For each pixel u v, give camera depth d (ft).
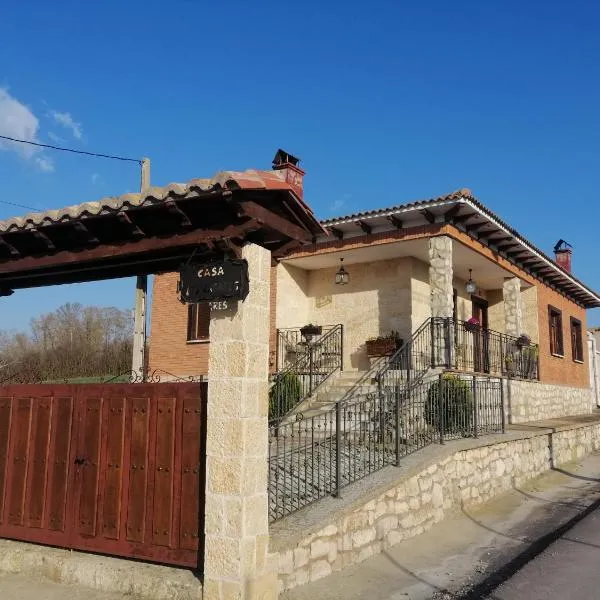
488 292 58.80
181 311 47.88
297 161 43.78
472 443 28.22
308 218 16.43
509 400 45.03
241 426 14.80
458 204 37.09
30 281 21.71
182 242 15.85
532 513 27.43
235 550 14.39
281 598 15.83
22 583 17.17
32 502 18.86
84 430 18.28
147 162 33.60
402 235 40.34
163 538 16.30
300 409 37.81
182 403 16.67
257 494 15.03
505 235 43.80
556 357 59.41
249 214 14.58
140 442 17.16
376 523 20.44
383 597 16.57
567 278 58.44
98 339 114.73
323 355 45.16
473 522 25.48
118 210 15.80
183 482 16.26
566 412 60.80
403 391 28.81
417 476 23.39
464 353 42.52
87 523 17.65
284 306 46.19
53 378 74.33
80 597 15.98
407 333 44.37
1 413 20.12
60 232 17.66
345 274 44.78
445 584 17.75
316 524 17.24
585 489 33.42
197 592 14.88
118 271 19.77
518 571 18.67
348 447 22.80
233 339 15.28
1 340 121.19
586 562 19.35
